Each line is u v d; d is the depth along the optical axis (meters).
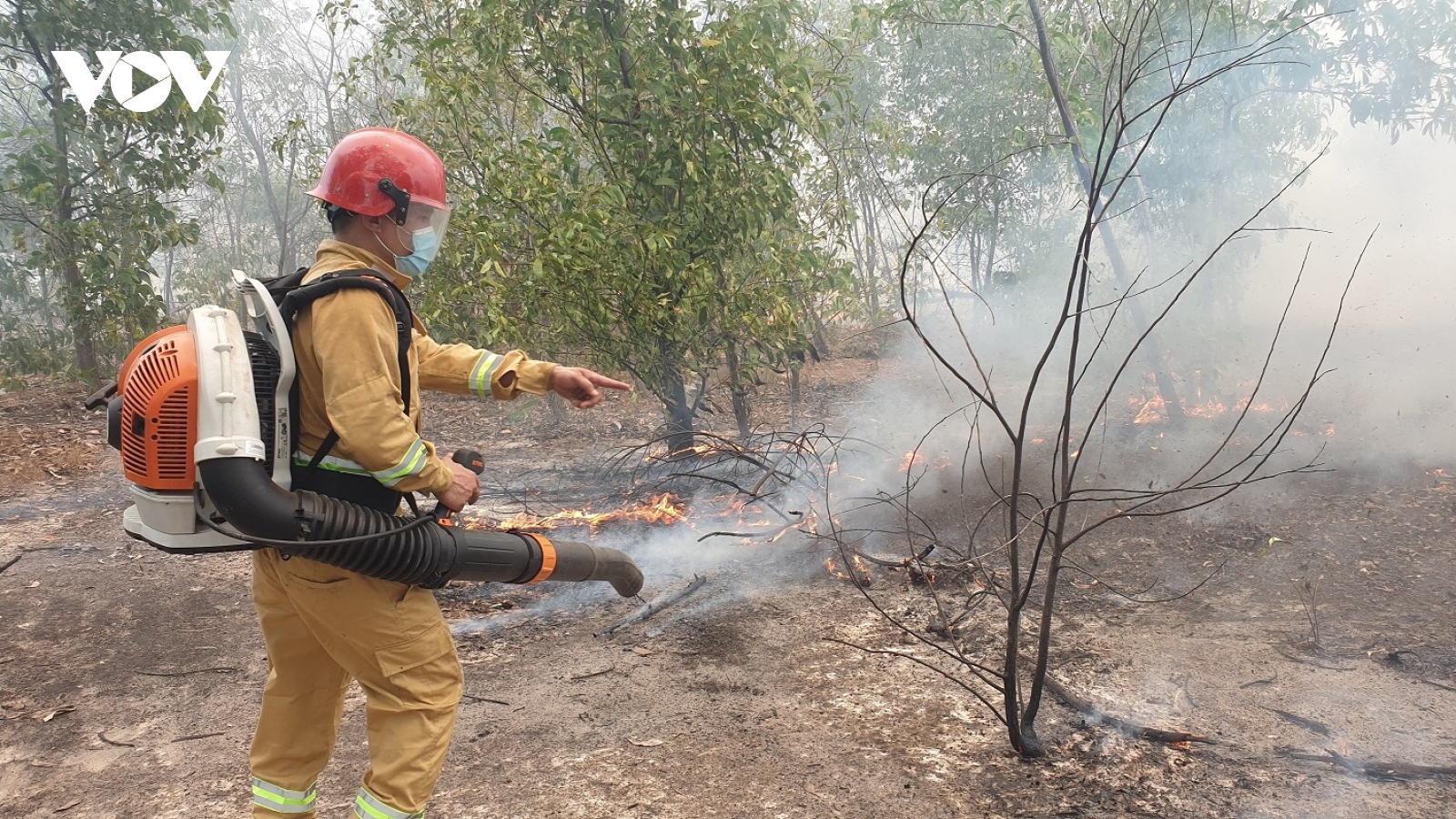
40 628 4.41
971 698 3.30
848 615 4.08
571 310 5.98
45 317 13.86
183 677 3.85
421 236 2.25
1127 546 4.64
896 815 2.64
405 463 2.03
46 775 3.12
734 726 3.19
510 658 3.83
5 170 10.69
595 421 9.34
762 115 6.06
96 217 10.81
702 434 5.94
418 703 2.18
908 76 11.64
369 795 2.14
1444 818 2.46
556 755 3.05
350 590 2.11
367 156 2.19
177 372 1.94
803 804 2.71
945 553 4.67
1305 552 4.38
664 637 3.96
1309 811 2.54
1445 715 2.96
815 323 8.41
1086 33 6.51
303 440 2.10
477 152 6.24
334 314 2.01
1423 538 4.38
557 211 6.21
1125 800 2.64
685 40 6.20
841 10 10.05
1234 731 2.96
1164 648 3.56
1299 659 3.40
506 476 7.17
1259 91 7.32
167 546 2.05
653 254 5.87
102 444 8.88
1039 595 4.15
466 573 2.24
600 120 6.22
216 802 2.92
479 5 6.20
